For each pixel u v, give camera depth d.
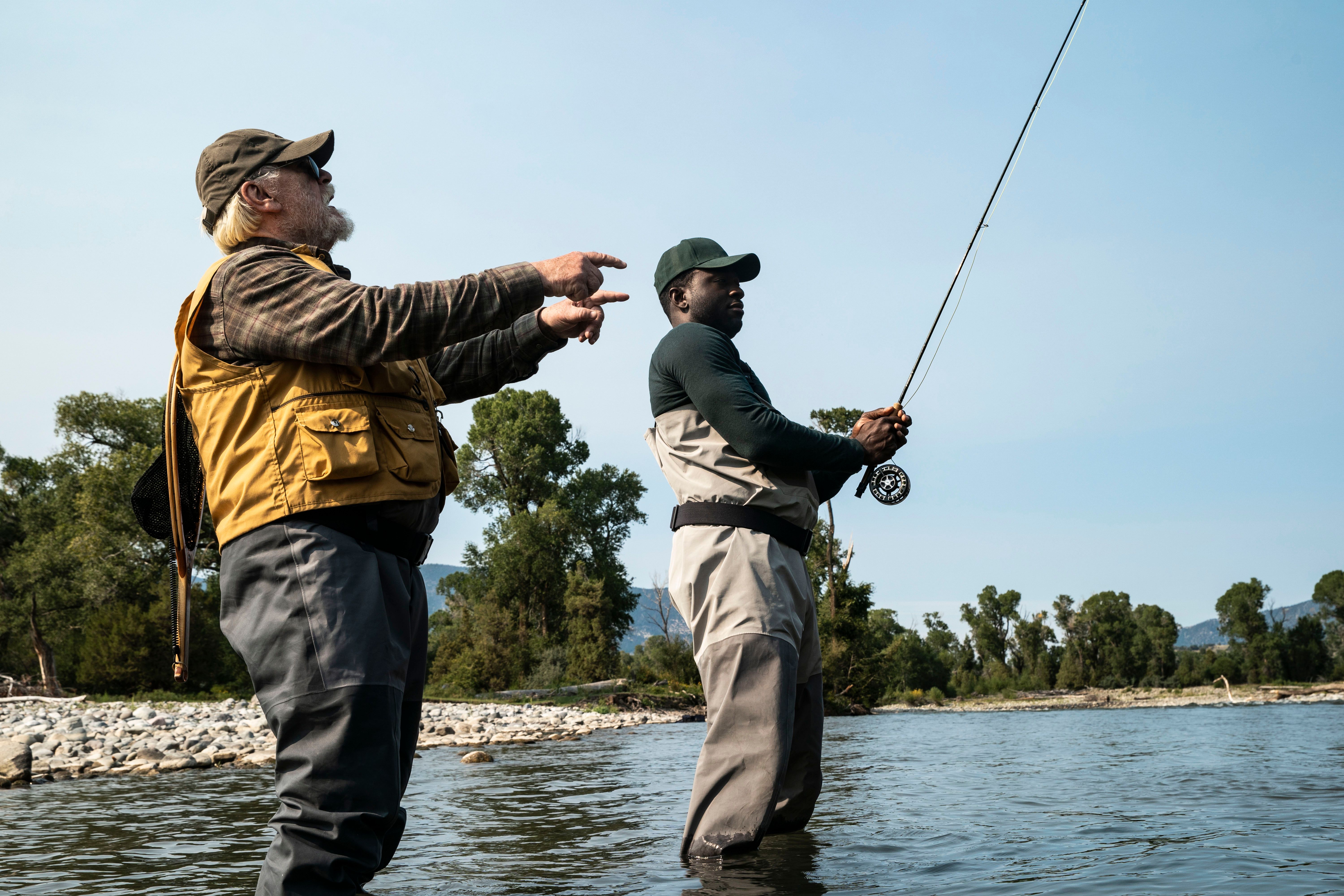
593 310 2.08
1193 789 3.62
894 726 13.77
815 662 2.94
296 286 1.71
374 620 1.68
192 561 2.07
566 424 47.66
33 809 4.26
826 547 26.33
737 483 2.77
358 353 1.69
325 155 2.09
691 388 2.82
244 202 1.93
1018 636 85.06
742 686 2.59
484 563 45.62
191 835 3.25
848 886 1.98
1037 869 2.11
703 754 2.59
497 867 2.35
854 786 4.24
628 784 4.82
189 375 1.76
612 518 47.25
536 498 46.16
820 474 3.25
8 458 39.97
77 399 35.72
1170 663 82.44
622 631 43.94
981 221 3.48
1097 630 81.06
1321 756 5.19
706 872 2.21
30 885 2.29
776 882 2.05
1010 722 15.10
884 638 58.31
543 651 36.38
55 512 36.25
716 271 3.06
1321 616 85.88
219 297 1.75
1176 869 2.05
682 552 2.78
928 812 3.21
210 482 1.76
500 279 1.76
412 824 3.28
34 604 31.55
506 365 2.20
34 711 16.64
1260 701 57.69
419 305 1.69
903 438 3.18
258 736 10.59
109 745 8.98
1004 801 3.46
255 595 1.68
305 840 1.57
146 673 27.66
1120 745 6.83
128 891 2.18
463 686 32.25
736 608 2.65
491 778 5.38
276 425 1.71
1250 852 2.23
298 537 1.67
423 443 1.86
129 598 31.56
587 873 2.24
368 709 1.63
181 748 8.80
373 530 1.75
